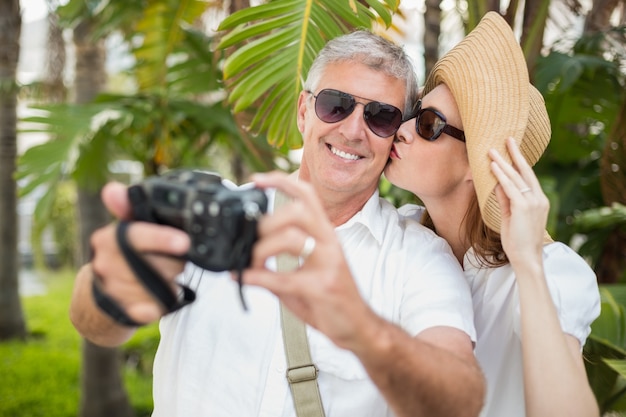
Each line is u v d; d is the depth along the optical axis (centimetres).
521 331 133
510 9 246
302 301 91
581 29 376
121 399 595
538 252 133
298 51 214
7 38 676
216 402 147
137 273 89
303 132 182
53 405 629
